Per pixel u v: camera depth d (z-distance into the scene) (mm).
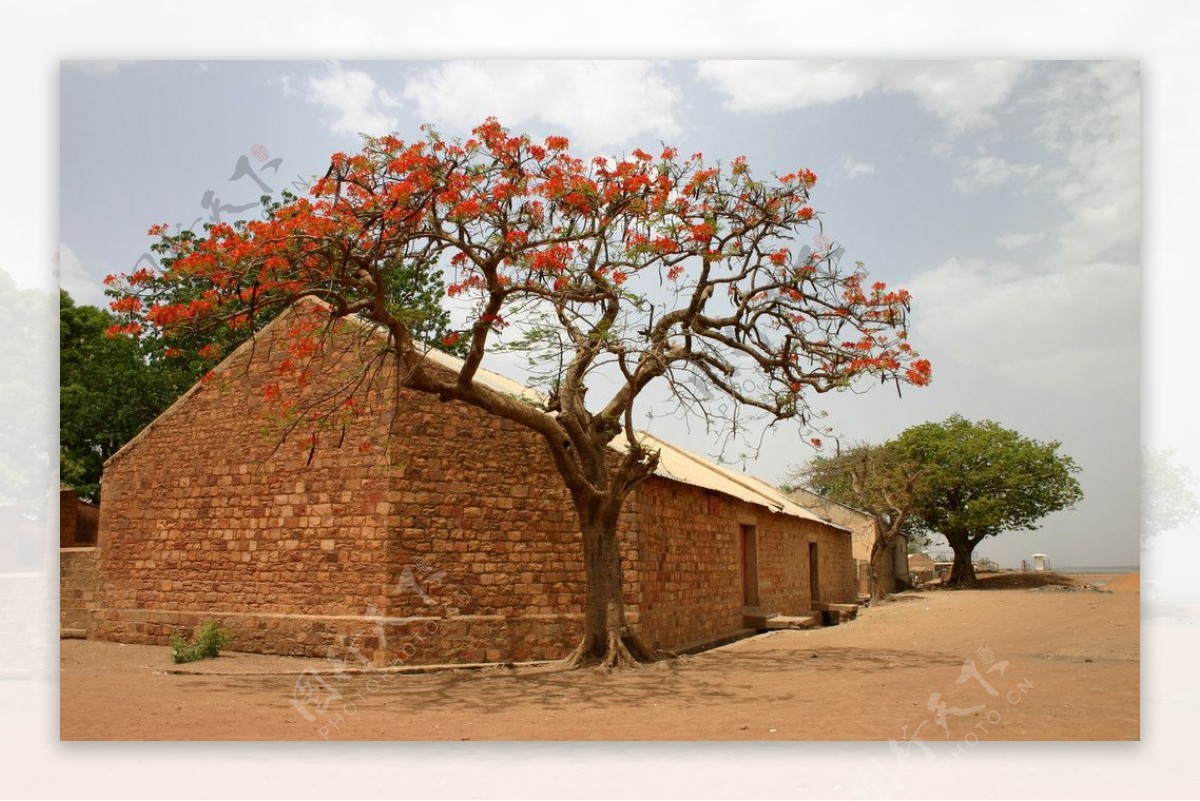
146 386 23281
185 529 16016
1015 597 31547
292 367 13727
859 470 37969
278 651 14406
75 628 16891
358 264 11133
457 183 11133
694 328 13867
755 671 12664
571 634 14562
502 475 14766
